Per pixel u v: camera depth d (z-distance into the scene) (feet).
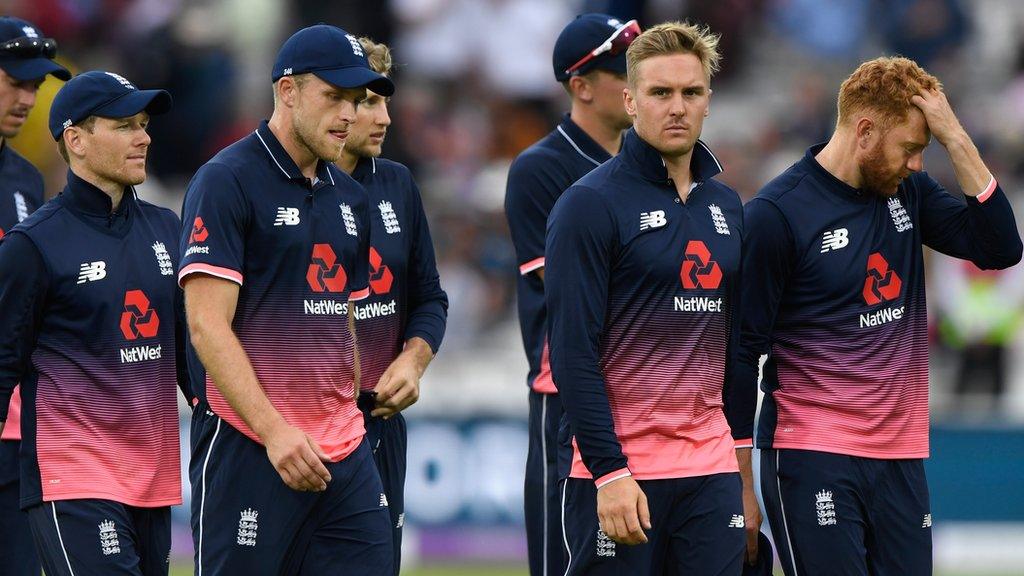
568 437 62.44
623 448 60.23
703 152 61.57
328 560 61.52
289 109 59.93
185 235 58.80
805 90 180.55
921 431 64.90
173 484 68.64
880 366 63.87
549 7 182.80
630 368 60.18
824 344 64.13
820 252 63.57
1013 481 120.98
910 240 65.00
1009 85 185.88
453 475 121.39
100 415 66.23
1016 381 143.23
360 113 70.79
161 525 68.54
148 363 67.51
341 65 58.80
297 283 60.18
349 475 61.62
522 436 121.39
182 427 119.55
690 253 60.23
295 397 60.39
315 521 61.31
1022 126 179.01
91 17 177.27
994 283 142.31
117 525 65.51
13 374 65.26
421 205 75.15
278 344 60.03
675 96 59.06
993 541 120.67
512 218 75.46
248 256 59.57
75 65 174.81
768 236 63.57
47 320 66.03
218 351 57.41
